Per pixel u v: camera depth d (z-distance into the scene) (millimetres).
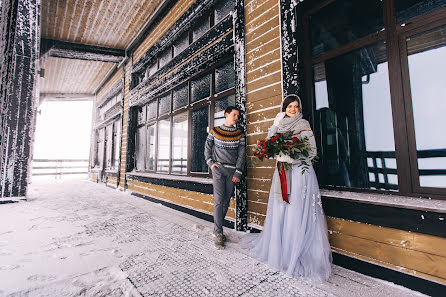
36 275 1651
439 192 1500
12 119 4844
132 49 7078
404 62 1688
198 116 4238
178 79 4484
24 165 4961
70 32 6453
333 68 2367
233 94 3324
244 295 1443
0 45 4926
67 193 6461
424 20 1585
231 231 2787
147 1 5172
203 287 1536
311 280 1607
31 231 2752
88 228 2926
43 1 5176
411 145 1637
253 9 2887
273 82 2562
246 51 2953
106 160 10055
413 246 1479
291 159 1823
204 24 4113
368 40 1875
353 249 1784
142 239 2533
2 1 4945
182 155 5488
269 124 2574
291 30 2346
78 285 1539
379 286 1543
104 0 5152
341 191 2041
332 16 2357
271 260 1846
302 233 1724
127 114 7238
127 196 6043
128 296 1422
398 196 1680
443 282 1349
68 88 11445
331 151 2293
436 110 1680
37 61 5176
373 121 2145
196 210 3672
